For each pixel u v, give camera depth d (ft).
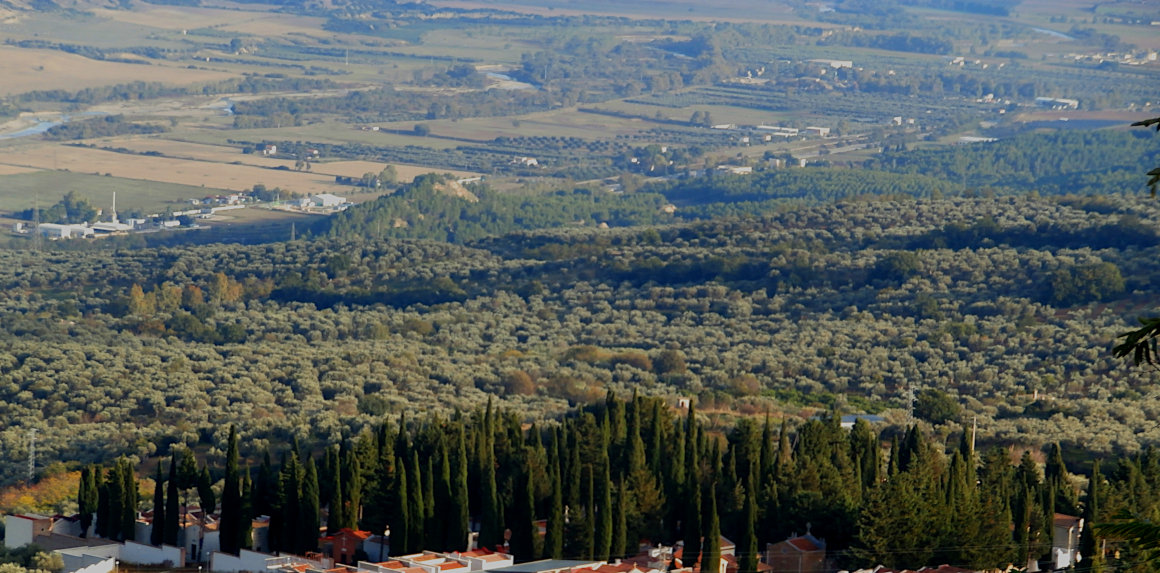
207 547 522.06
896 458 551.59
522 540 484.33
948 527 469.57
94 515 544.21
